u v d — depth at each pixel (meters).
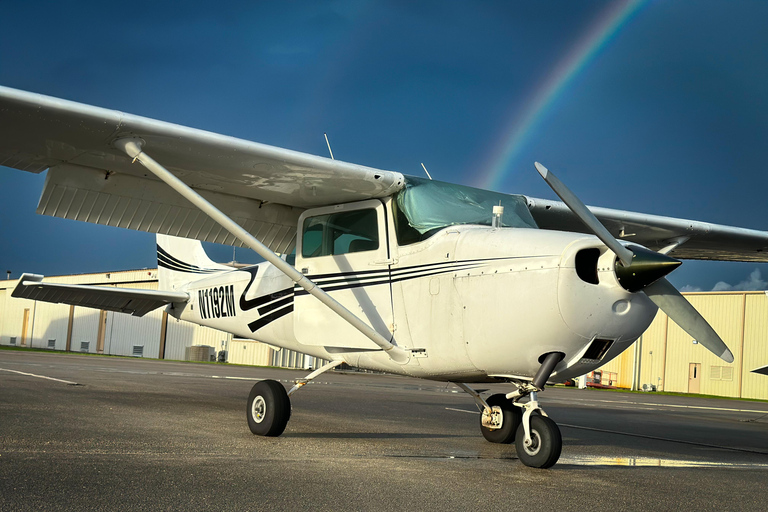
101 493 3.00
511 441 5.64
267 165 5.18
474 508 3.11
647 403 16.28
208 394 9.45
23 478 3.20
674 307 4.52
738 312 28.86
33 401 6.85
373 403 9.67
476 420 7.79
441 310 4.93
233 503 2.96
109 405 6.97
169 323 36.97
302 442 5.08
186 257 9.00
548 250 4.40
